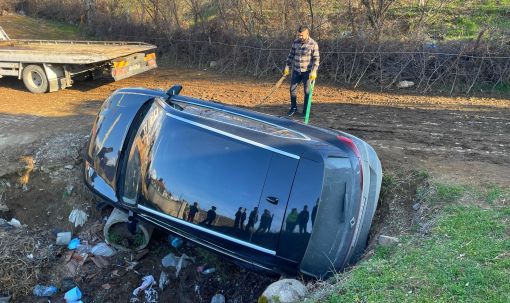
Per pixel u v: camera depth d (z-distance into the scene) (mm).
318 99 11883
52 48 13312
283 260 5152
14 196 8172
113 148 6305
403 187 6793
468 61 12234
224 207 5320
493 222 5352
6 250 7145
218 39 15820
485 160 7551
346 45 13461
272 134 5547
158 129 5879
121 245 7000
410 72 12695
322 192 5094
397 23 14078
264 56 14617
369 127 9484
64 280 6832
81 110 11039
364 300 4078
